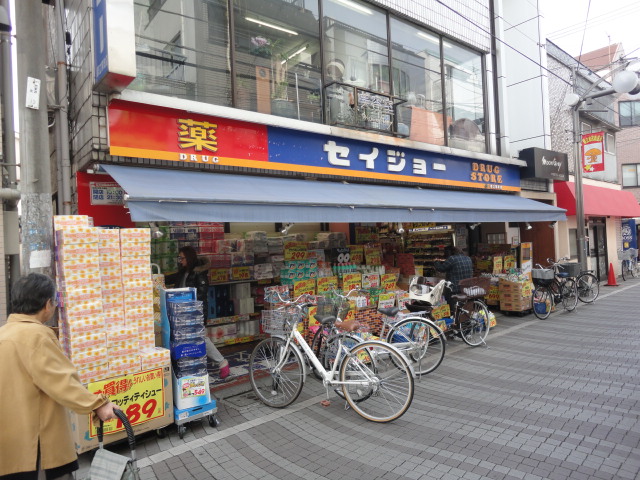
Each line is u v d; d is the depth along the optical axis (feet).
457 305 24.07
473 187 32.24
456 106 33.63
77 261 12.12
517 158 37.52
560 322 29.84
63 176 18.07
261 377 19.08
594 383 17.34
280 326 17.37
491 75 36.27
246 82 21.54
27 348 7.38
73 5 18.81
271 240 26.23
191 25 19.65
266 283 26.27
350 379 15.38
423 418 14.57
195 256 19.45
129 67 14.70
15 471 7.21
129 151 16.33
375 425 14.21
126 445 13.08
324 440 13.24
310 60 24.38
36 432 7.39
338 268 25.26
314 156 22.54
